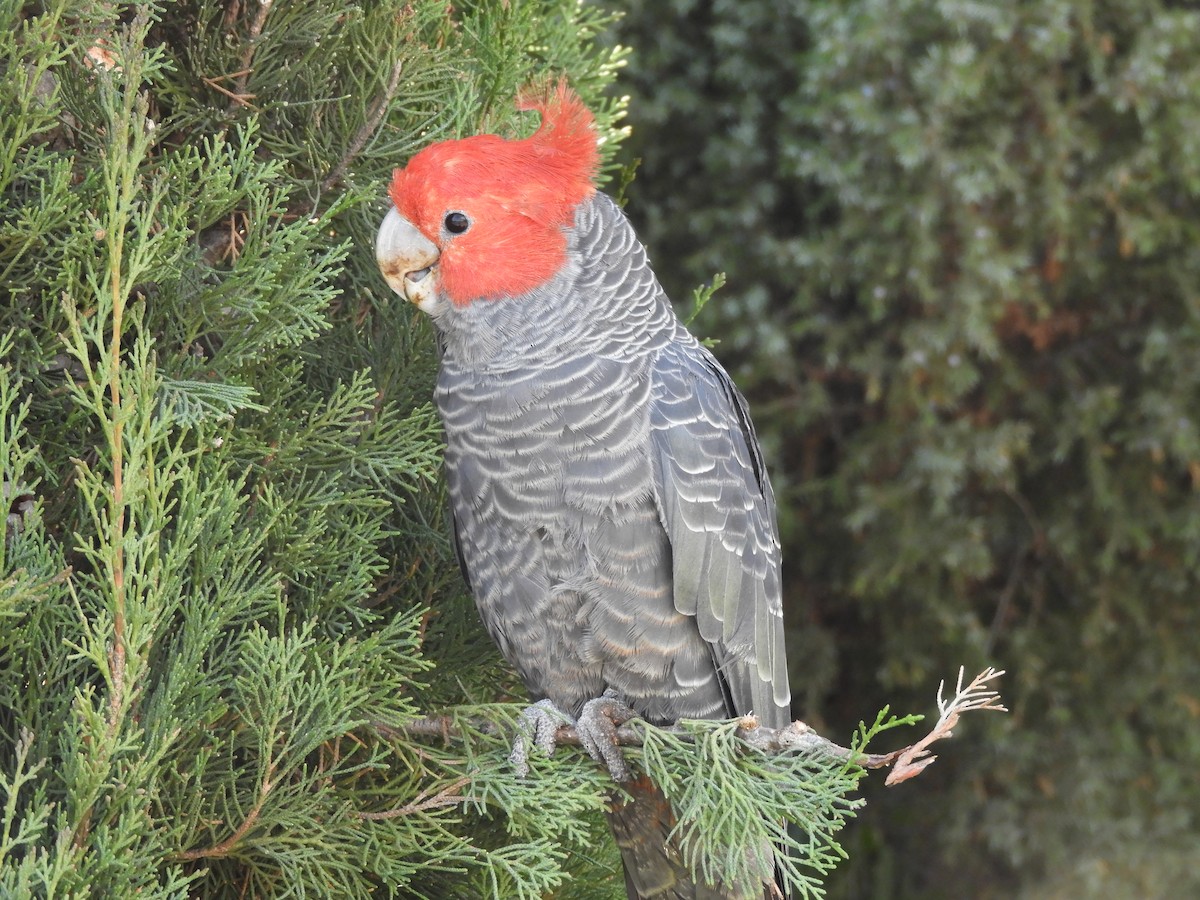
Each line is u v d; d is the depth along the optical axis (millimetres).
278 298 3766
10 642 3291
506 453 4504
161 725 3295
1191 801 11820
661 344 4828
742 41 11430
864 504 11117
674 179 12422
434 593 4945
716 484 4715
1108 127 10477
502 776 4035
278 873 3928
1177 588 11273
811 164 10633
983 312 10406
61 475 3693
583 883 5113
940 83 9805
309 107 4332
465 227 4395
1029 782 12062
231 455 3836
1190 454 10523
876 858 12617
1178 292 10727
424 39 4863
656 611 4574
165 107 4258
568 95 4785
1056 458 10961
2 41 3322
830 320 11508
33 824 2994
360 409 4500
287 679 3494
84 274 3521
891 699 12578
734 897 4875
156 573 3236
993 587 12305
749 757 4129
